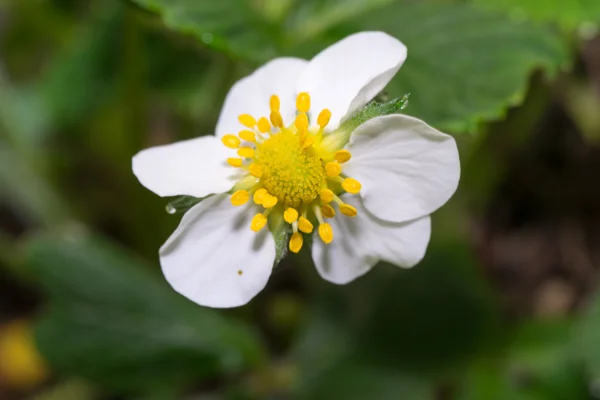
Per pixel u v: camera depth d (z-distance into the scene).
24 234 0.15
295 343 0.14
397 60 0.10
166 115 0.15
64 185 0.15
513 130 0.13
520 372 0.13
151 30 0.13
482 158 0.13
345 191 0.10
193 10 0.12
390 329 0.13
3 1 0.15
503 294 0.14
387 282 0.13
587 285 0.14
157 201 0.14
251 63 0.12
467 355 0.13
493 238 0.15
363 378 0.13
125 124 0.13
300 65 0.10
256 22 0.12
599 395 0.13
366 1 0.12
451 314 0.13
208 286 0.10
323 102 0.10
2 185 0.15
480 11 0.12
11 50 0.16
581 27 0.12
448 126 0.11
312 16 0.12
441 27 0.12
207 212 0.10
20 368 0.14
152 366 0.13
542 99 0.13
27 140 0.15
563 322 0.13
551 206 0.15
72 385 0.14
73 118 0.14
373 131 0.10
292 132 0.10
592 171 0.15
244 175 0.10
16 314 0.15
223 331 0.13
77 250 0.13
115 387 0.13
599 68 0.15
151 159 0.10
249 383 0.14
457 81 0.11
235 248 0.10
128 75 0.13
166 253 0.10
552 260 0.14
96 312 0.13
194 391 0.14
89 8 0.15
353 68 0.10
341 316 0.14
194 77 0.14
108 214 0.15
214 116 0.13
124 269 0.13
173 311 0.13
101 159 0.15
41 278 0.13
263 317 0.14
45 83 0.14
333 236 0.10
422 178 0.10
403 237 0.10
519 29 0.12
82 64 0.14
